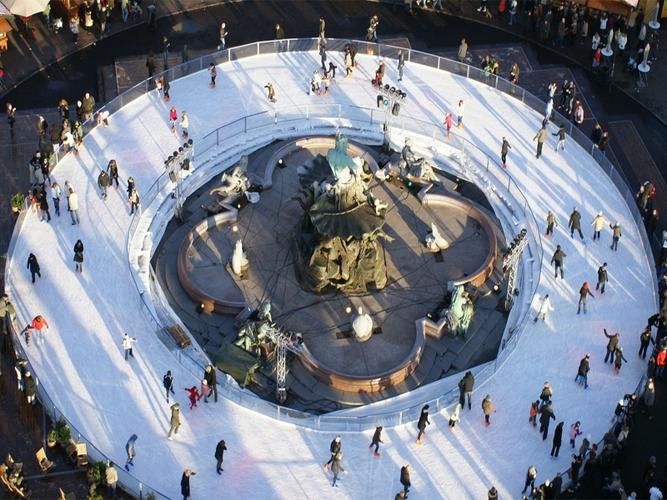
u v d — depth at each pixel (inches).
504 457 3201.3
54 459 3174.2
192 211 3887.8
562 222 3860.7
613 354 3437.5
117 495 3088.1
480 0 4749.0
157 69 4409.5
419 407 3282.5
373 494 3107.8
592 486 3147.1
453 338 3538.4
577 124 4291.3
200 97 4224.9
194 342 3489.2
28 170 4010.8
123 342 3390.7
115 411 3275.1
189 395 3294.8
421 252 3769.7
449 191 3951.8
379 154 4114.2
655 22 4598.9
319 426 3243.1
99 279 3617.1
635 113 4352.9
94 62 4426.7
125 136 4065.0
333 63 4379.9
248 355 3378.4
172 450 3186.5
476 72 4318.4
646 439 3307.1
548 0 4638.3
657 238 3905.0
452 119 4200.3
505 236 3858.3
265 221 3858.3
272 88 4190.5
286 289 3646.7
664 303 3491.6
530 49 4584.2
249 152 4084.6
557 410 3329.2
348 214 3563.0
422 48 4574.3
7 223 3836.1
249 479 3129.9
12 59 4392.2
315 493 3105.3
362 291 3644.2
